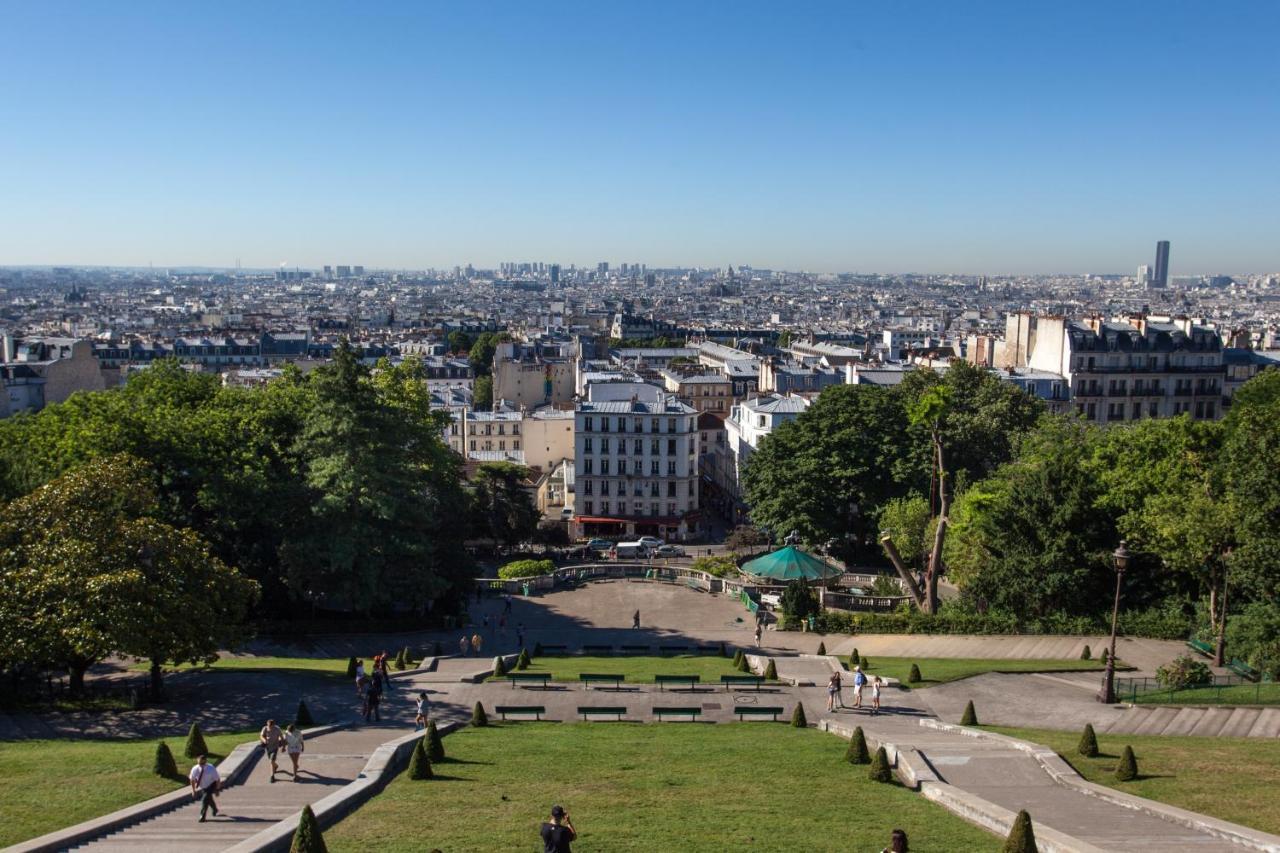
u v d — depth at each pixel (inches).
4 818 1957.4
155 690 3228.3
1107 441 5059.1
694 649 4279.0
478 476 7426.2
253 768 2359.7
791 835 1809.8
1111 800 2084.2
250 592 3437.5
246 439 4761.3
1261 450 3484.3
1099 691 3309.5
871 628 4584.2
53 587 2903.5
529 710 3024.1
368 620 4761.3
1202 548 3698.3
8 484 4168.3
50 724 2913.4
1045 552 4409.5
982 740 2640.3
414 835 1793.8
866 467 6348.4
